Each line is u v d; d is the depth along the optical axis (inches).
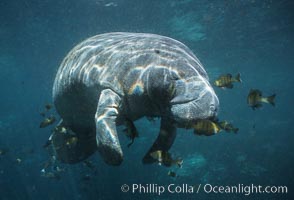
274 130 1283.2
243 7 738.2
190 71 140.4
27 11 738.8
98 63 169.9
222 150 924.6
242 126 1418.6
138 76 150.0
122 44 172.1
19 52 1147.3
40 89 2271.2
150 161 173.2
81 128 226.4
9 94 2409.0
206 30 901.2
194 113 126.4
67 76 193.8
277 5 733.9
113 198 688.4
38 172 940.6
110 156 140.6
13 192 909.2
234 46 1093.1
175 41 175.9
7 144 1224.2
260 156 897.5
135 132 146.5
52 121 300.4
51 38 967.6
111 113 146.4
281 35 1002.7
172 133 165.8
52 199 828.0
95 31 887.7
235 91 2407.7
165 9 724.0
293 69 1706.4
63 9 725.9
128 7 711.1
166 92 140.2
